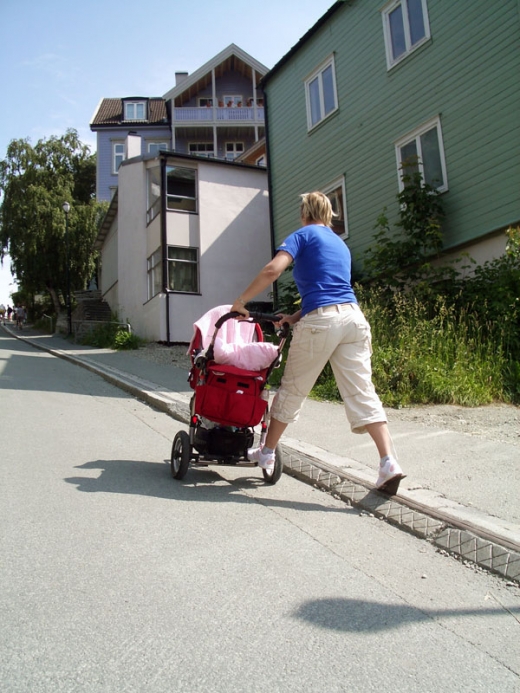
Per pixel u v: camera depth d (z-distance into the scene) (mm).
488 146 10898
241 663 2346
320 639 2531
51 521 3830
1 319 54344
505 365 8438
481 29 10984
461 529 3617
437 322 9625
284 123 17453
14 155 32094
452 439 5934
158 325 19828
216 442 4785
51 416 7582
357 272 13953
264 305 20438
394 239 13195
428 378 8078
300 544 3559
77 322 23312
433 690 2213
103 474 4973
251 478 5031
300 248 4219
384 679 2270
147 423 7336
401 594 2969
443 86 11859
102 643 2461
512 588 3070
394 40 13234
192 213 20578
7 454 5551
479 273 10422
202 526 3809
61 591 2906
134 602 2809
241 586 2996
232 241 21109
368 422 4184
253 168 21750
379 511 4078
